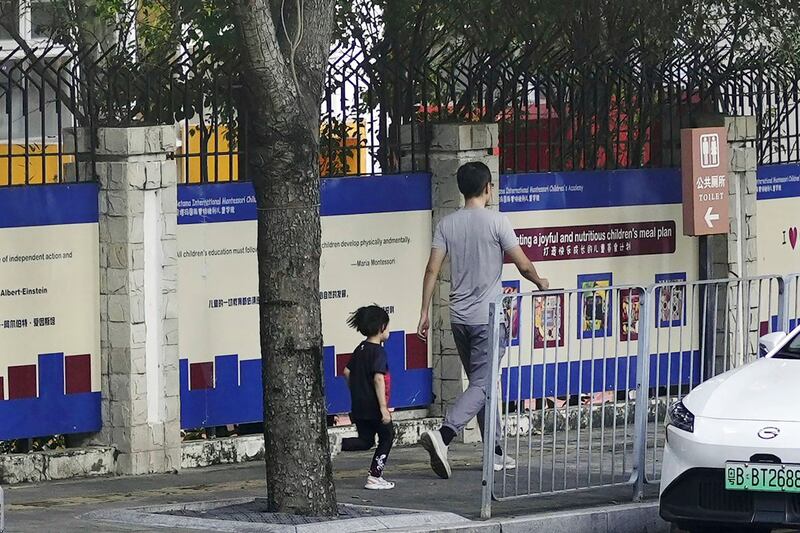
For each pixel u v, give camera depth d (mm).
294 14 14719
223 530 14375
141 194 18734
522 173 21828
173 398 19109
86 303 18750
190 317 19438
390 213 20875
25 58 18984
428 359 21391
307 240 14625
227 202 19594
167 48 22953
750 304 17359
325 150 21406
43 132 18641
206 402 19625
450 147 20953
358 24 22828
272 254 14586
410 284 21078
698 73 23688
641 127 23219
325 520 14625
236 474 19016
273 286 14648
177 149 20859
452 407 18062
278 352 14734
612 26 24750
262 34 14156
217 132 19797
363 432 17656
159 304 18984
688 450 13945
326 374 20406
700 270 23500
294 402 14766
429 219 21219
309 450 14844
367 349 17547
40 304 18422
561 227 22203
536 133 22266
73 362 18703
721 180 22531
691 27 25656
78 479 18531
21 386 18344
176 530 14539
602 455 16578
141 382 18844
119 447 18875
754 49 28609
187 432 20312
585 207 22422
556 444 16219
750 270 24266
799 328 15891
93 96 18875
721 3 25922
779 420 13797
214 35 22188
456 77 21484
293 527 14156
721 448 13750
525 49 24000
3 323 18172
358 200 20625
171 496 17250
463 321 17922
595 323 16625
